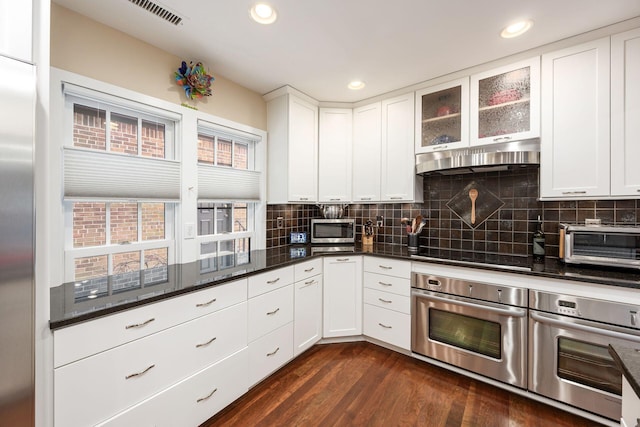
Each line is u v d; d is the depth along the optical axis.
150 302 1.31
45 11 1.03
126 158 1.72
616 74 1.67
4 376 0.90
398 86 2.49
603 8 1.50
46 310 1.02
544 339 1.69
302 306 2.28
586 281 1.55
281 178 2.58
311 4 1.46
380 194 2.69
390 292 2.36
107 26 1.62
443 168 2.18
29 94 0.92
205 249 2.26
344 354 2.36
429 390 1.88
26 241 0.93
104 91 1.59
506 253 2.33
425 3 1.46
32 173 0.93
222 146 2.38
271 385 1.94
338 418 1.63
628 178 1.64
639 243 1.60
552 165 1.87
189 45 1.84
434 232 2.70
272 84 2.44
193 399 1.49
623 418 0.74
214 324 1.60
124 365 1.22
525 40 1.80
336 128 2.84
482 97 2.14
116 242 1.75
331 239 2.94
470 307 1.96
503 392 1.86
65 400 1.06
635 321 1.43
